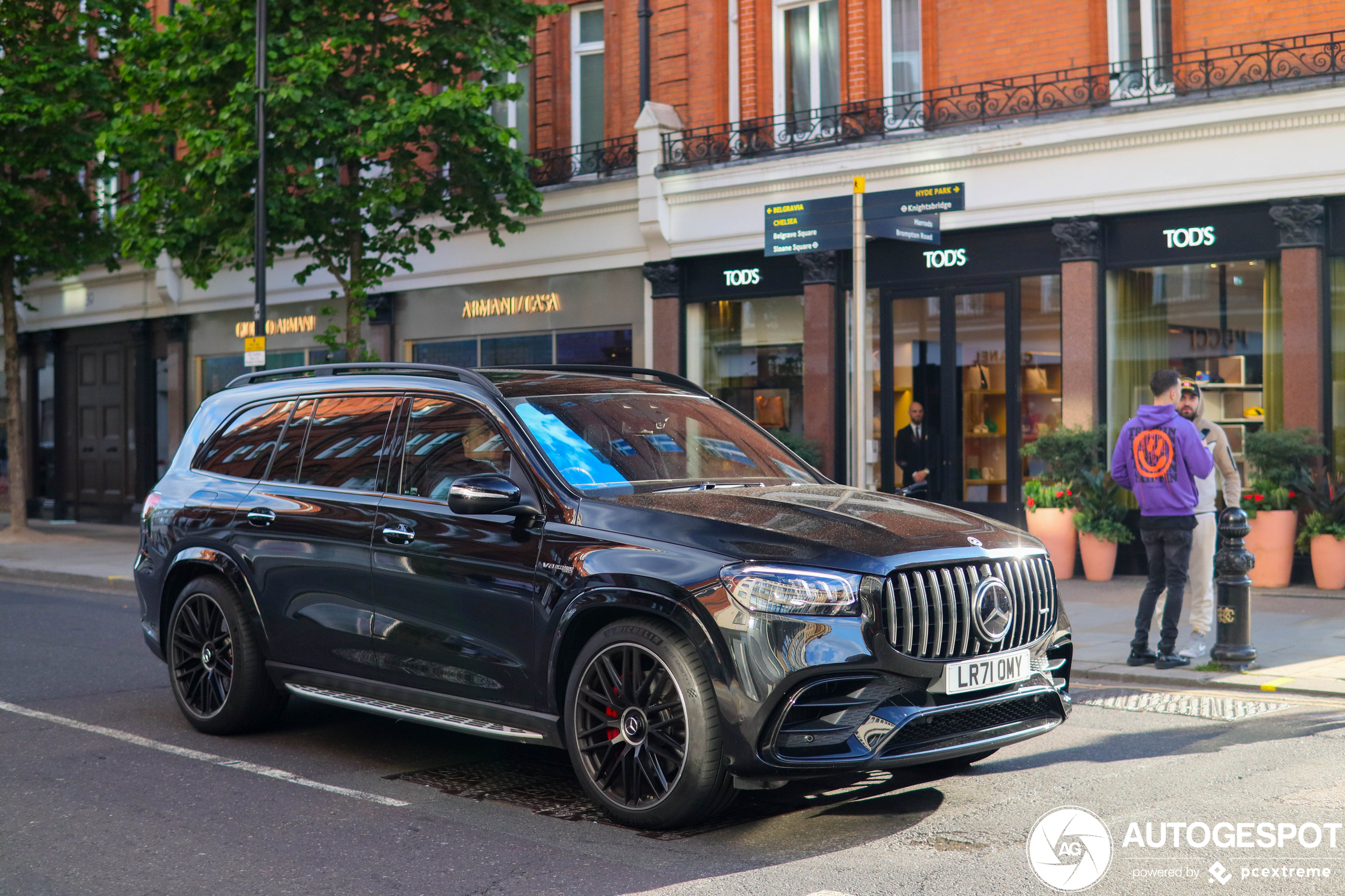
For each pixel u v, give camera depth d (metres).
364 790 5.51
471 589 5.35
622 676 4.86
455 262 19.62
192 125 15.30
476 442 5.62
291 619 6.18
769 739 4.50
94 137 20.31
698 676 4.62
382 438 6.03
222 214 15.20
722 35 17.25
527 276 18.91
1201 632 8.75
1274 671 8.25
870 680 4.55
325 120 14.74
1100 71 14.12
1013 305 14.65
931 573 4.71
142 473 25.12
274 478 6.48
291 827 4.96
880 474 15.75
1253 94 12.83
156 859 4.56
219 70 14.93
